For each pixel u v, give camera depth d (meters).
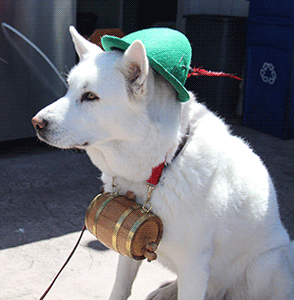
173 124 1.05
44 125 1.03
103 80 1.01
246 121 3.18
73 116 1.03
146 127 1.02
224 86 3.24
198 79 3.34
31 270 1.42
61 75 2.50
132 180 1.08
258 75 2.98
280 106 2.87
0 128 2.39
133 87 1.00
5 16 2.24
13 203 1.84
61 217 1.76
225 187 1.12
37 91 2.46
